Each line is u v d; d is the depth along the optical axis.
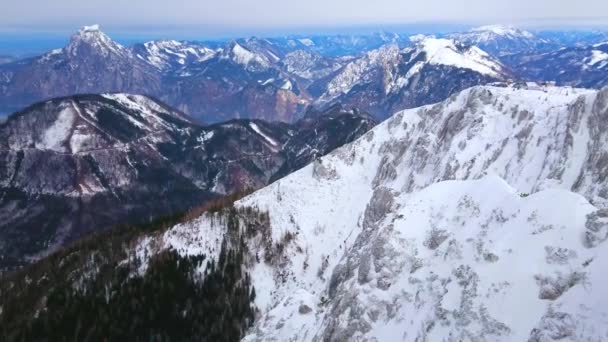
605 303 60.44
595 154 122.44
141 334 141.75
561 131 140.50
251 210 178.00
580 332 59.44
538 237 74.94
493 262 76.94
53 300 153.75
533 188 133.62
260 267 160.75
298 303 116.38
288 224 172.38
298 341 104.31
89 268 169.88
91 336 140.12
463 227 89.44
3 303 161.12
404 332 81.94
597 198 111.19
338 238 165.88
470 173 153.75
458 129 173.12
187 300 150.00
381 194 150.50
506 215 83.31
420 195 105.00
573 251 70.06
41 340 139.88
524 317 67.62
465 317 72.44
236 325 142.50
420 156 177.12
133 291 152.62
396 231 96.94
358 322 89.62
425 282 85.88
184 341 139.62
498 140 158.12
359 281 97.50
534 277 70.56
